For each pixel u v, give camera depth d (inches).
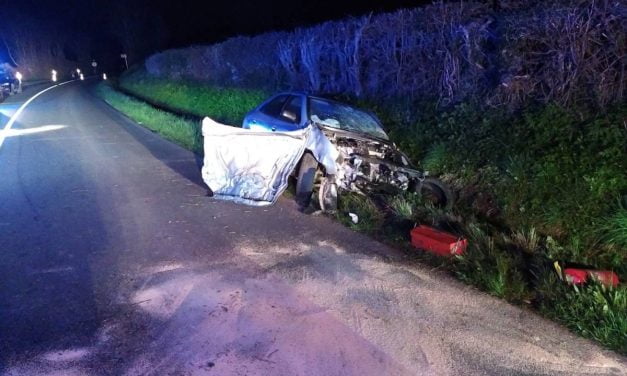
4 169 355.9
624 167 234.7
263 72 677.9
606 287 173.0
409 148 357.4
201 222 242.7
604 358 140.7
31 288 168.9
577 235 226.7
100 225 234.7
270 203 269.4
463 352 141.2
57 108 853.8
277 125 315.6
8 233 221.1
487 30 336.2
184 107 821.9
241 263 195.3
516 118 303.6
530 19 294.2
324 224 245.1
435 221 247.9
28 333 141.3
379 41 437.1
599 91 269.0
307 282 180.5
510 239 231.8
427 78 392.8
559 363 137.8
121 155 413.7
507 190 266.1
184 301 162.7
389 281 184.9
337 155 260.1
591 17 270.2
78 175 338.0
